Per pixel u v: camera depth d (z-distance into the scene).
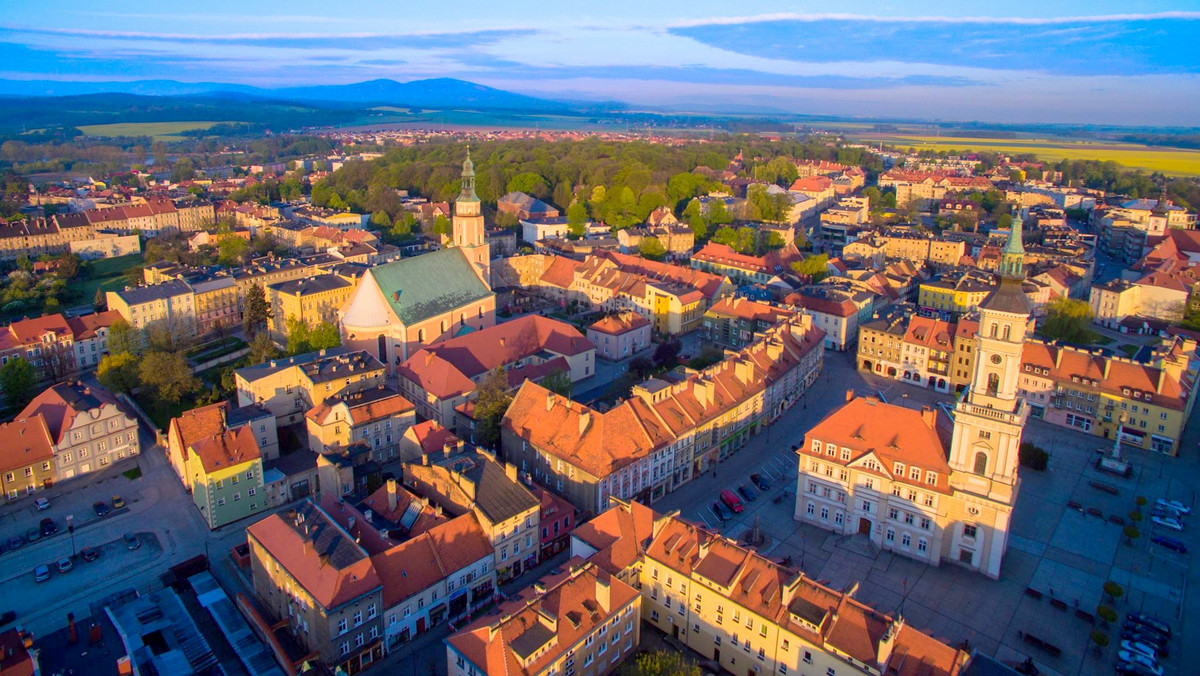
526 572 114.62
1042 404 168.38
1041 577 113.31
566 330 187.50
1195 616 105.31
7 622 102.81
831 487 123.44
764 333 178.62
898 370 191.88
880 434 120.00
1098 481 141.25
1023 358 171.12
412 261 193.38
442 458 119.75
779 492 137.75
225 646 99.31
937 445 114.94
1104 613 100.38
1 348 183.75
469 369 167.12
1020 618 104.38
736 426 152.25
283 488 133.12
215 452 124.56
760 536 120.81
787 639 86.06
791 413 171.50
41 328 192.38
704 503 133.50
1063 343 176.62
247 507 128.38
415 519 109.81
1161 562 117.38
